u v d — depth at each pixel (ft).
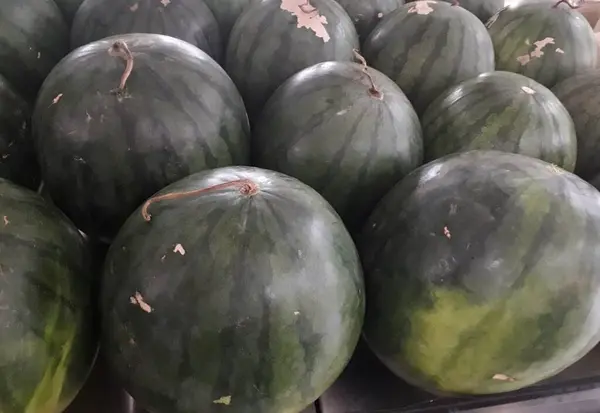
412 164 2.64
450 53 3.25
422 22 3.30
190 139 2.32
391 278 2.21
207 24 3.28
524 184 2.09
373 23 3.79
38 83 3.13
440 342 2.13
